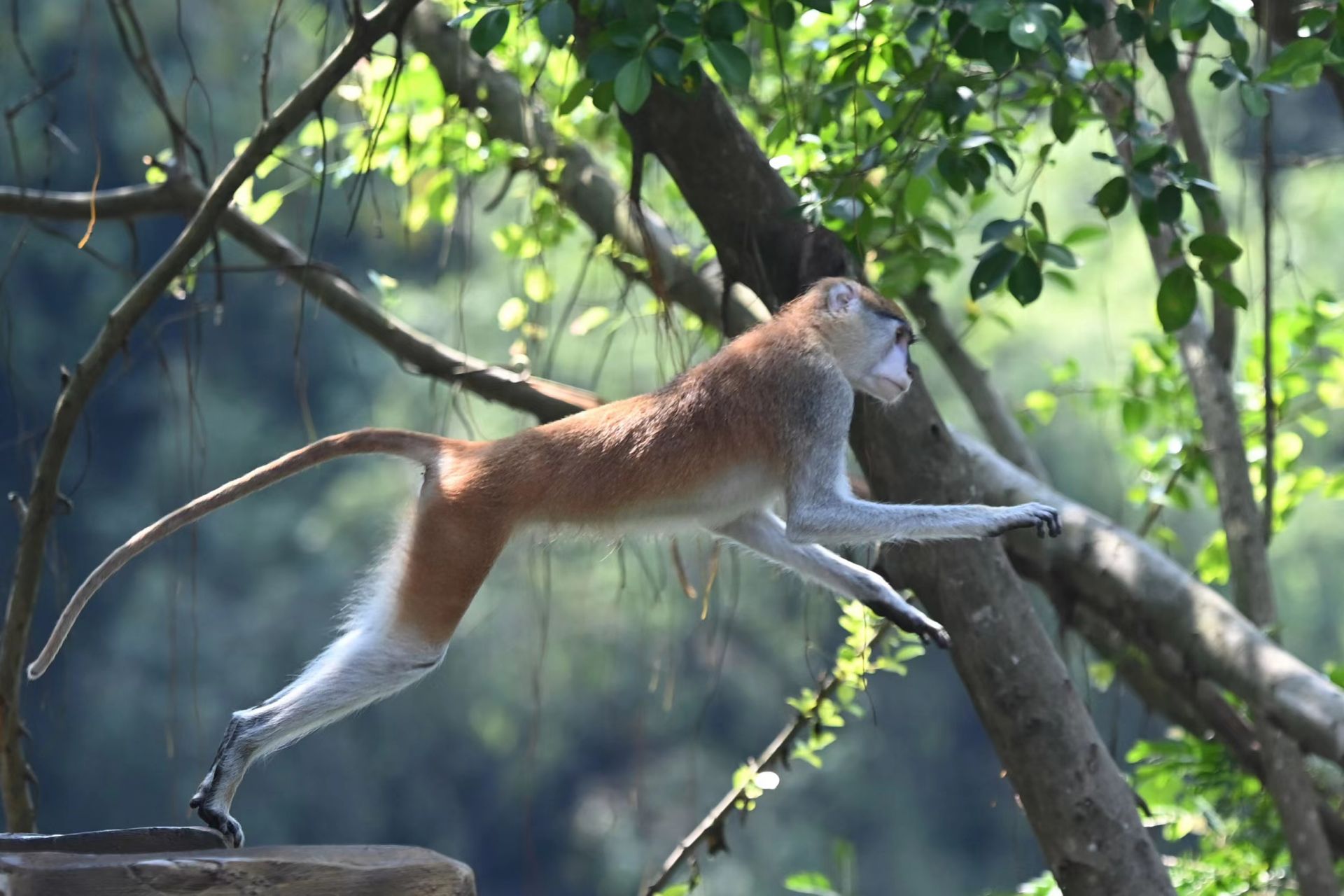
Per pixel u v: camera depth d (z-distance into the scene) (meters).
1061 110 8.97
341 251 31.73
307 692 7.79
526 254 12.52
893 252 10.20
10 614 9.37
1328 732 8.86
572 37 8.91
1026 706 8.97
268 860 5.79
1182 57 10.55
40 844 6.25
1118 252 25.48
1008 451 11.92
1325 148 25.80
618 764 34.97
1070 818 8.92
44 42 28.98
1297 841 9.38
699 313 10.99
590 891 35.09
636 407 8.22
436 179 12.42
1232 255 8.38
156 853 6.01
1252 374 12.10
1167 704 11.82
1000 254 8.64
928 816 37.00
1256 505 10.73
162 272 9.16
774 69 11.50
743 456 8.17
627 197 11.04
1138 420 12.30
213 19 28.48
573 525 8.03
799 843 35.34
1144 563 9.94
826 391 8.34
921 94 9.41
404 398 34.69
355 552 34.31
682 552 17.69
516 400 11.02
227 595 34.59
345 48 8.91
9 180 30.00
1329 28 8.91
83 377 9.23
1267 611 10.40
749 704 33.34
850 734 36.47
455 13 11.13
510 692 32.81
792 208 9.01
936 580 9.04
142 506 34.12
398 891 5.88
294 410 35.66
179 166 11.02
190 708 33.06
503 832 35.97
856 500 8.11
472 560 7.89
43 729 31.62
